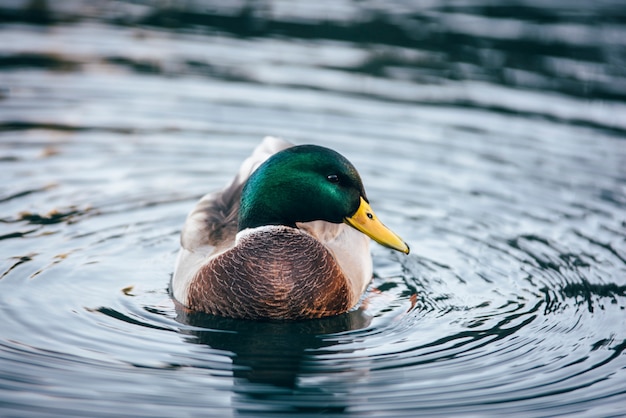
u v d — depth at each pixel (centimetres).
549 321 994
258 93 1628
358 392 846
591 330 973
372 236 969
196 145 1467
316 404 824
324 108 1577
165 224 1230
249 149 1461
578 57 1814
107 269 1093
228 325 979
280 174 970
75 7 2002
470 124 1539
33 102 1559
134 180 1349
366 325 989
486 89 1669
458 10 2061
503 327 980
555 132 1517
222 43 1839
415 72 1733
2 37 1805
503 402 834
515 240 1206
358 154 1434
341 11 2044
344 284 1018
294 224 997
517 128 1527
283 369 885
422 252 1180
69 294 1022
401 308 1032
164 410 806
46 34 1842
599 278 1100
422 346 938
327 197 966
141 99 1598
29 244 1130
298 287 984
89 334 936
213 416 800
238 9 2039
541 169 1405
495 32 1933
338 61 1769
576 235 1218
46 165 1365
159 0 2080
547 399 841
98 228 1196
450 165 1415
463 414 814
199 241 1072
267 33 1902
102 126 1505
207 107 1576
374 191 1335
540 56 1819
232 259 992
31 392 823
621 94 1662
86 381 845
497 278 1107
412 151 1453
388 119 1547
